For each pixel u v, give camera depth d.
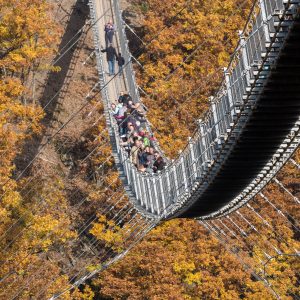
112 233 68.94
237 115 37.81
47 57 77.25
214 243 70.44
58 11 89.06
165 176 53.06
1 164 65.50
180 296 67.38
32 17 72.25
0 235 63.41
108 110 64.69
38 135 78.44
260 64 34.75
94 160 75.38
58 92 82.31
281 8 32.59
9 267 63.12
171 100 75.81
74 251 72.81
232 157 41.44
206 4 80.06
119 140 61.38
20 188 71.25
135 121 61.12
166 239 70.94
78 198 74.88
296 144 42.28
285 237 71.56
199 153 46.34
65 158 78.12
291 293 72.38
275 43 33.25
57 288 65.38
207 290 68.12
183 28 80.44
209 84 76.06
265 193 72.44
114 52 68.56
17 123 71.19
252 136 39.03
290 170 72.88
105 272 70.31
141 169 58.28
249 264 68.81
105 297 71.69
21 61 72.25
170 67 79.88
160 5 82.62
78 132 79.38
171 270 69.75
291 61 33.38
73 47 87.38
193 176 47.56
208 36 77.50
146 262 69.50
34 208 66.81
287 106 36.59
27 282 63.62
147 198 56.97
